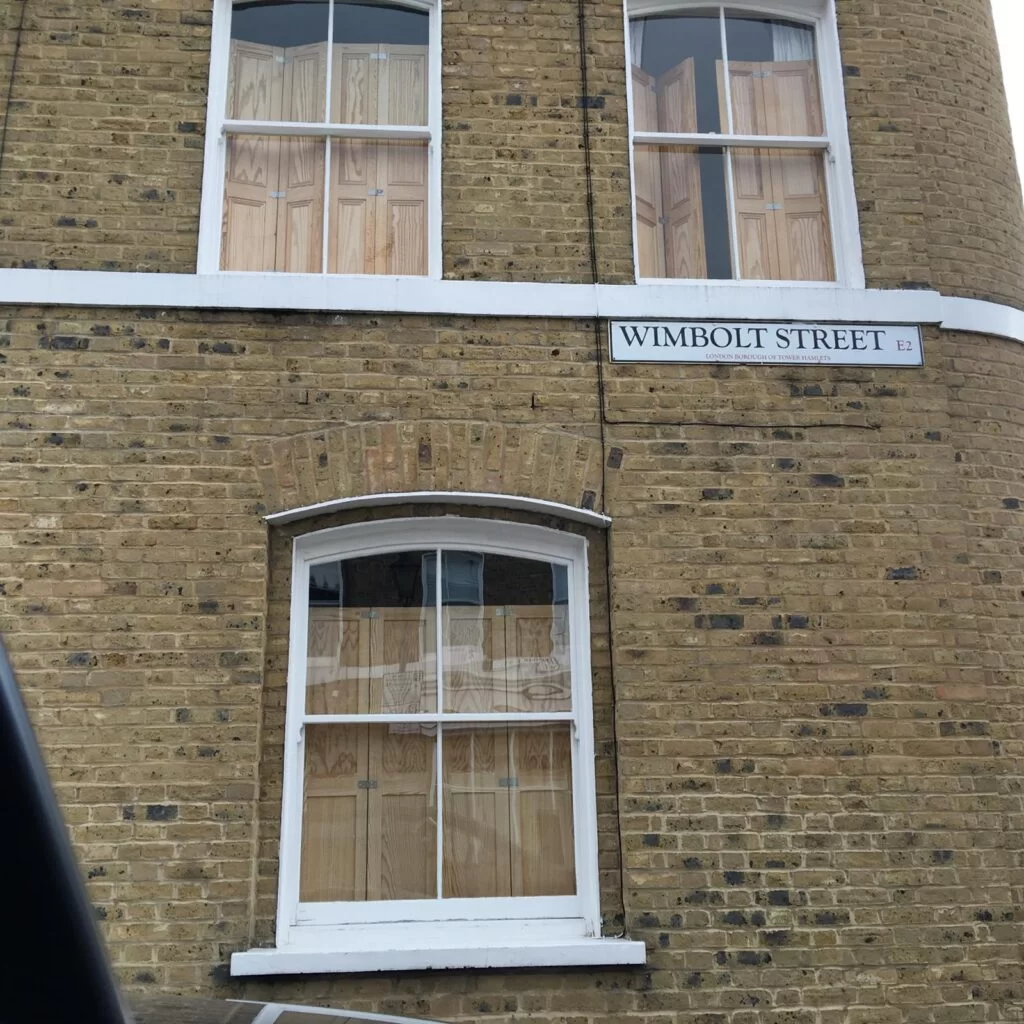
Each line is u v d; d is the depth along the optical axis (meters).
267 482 4.95
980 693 4.98
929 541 5.16
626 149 5.58
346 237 5.58
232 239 5.51
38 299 5.04
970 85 6.10
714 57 6.03
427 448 5.04
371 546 5.11
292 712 4.84
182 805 4.55
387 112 5.77
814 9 6.04
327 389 5.08
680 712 4.82
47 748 4.57
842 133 5.79
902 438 5.29
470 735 4.99
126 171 5.30
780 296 5.40
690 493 5.11
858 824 4.75
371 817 4.86
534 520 5.10
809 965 4.57
